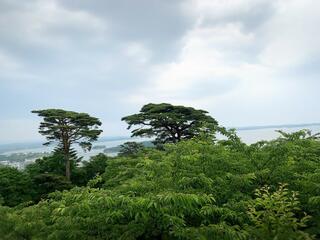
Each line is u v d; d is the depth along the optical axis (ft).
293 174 23.48
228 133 28.55
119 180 30.48
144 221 18.86
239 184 22.48
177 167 23.17
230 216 20.15
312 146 26.91
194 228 18.29
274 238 17.26
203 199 18.43
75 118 139.03
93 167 136.15
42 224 23.95
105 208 19.01
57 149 139.03
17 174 117.70
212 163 24.14
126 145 122.72
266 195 18.70
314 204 21.20
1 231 24.86
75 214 20.12
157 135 125.59
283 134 26.94
